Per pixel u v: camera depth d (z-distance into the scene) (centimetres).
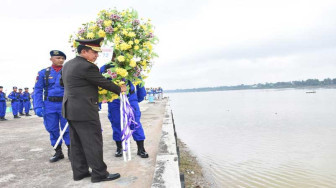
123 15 413
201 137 2316
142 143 449
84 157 354
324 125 3134
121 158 447
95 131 329
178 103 10725
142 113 1345
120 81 383
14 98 1580
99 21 402
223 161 1464
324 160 1523
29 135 795
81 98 318
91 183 336
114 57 406
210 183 1021
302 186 1098
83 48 323
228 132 2616
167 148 460
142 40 412
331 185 1102
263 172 1277
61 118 457
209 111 5722
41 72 453
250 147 1881
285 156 1608
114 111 434
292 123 3394
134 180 338
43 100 454
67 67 329
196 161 1418
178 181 306
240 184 1083
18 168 422
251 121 3669
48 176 377
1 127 1034
